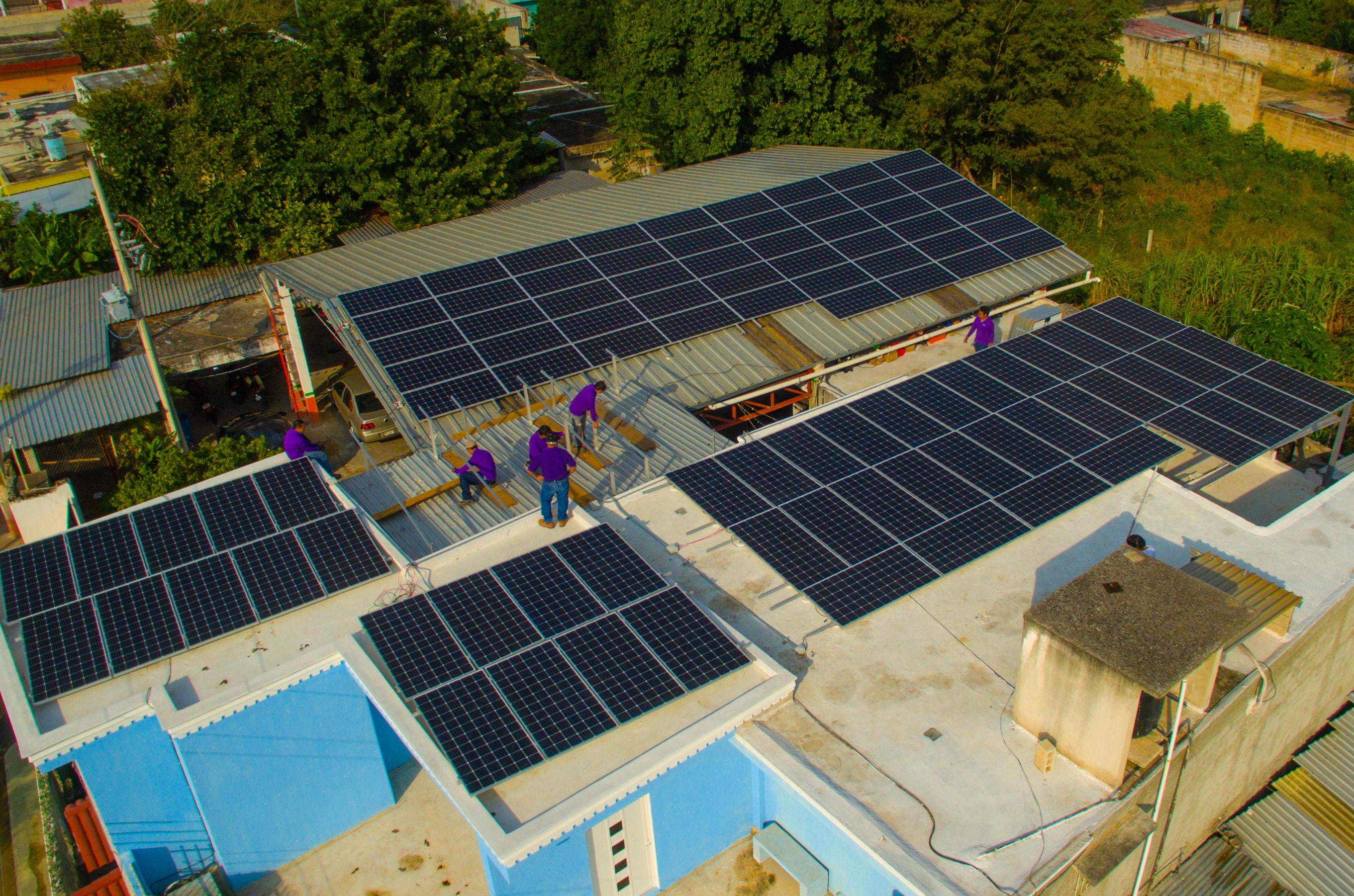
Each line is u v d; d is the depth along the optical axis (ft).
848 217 103.09
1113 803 42.45
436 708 45.01
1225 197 161.48
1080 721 42.91
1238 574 51.96
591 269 92.53
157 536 59.62
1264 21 237.25
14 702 49.26
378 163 123.34
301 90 122.83
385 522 65.77
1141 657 40.29
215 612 54.34
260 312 114.01
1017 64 149.18
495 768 42.19
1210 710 46.01
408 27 124.36
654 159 146.61
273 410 115.96
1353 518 60.18
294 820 53.72
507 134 140.26
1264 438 65.92
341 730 52.95
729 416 98.43
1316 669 55.57
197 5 127.13
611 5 201.36
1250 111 184.34
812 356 84.89
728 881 50.34
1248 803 56.95
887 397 70.49
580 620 50.11
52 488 90.22
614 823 46.34
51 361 101.30
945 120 154.81
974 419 67.67
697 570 57.98
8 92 189.78
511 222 107.96
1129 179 161.17
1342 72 207.31
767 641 52.49
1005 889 38.81
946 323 93.66
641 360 83.35
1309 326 103.19
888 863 39.88
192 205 119.34
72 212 138.82
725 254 96.02
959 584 55.88
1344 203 159.02
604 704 45.29
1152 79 203.31
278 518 61.05
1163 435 66.08
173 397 101.14
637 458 70.38
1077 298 122.31
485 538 59.21
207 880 52.19
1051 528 60.08
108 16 183.93
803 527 57.62
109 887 55.21
